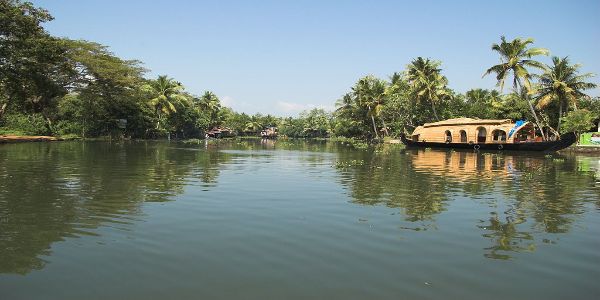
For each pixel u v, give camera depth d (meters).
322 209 10.27
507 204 11.37
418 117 63.88
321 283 5.70
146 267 6.17
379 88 69.56
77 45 48.09
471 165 23.16
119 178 15.12
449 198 12.13
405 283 5.76
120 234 7.80
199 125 84.56
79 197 11.21
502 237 8.07
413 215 9.78
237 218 9.19
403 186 14.41
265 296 5.27
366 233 8.14
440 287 5.66
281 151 37.31
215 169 19.17
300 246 7.27
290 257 6.70
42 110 51.22
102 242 7.29
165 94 67.88
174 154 28.81
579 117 42.75
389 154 33.47
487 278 6.00
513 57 40.91
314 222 8.94
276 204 10.81
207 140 67.88
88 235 7.69
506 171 20.03
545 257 6.95
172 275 5.89
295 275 5.96
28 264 6.21
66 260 6.39
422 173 18.67
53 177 14.95
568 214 10.20
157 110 67.81
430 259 6.73
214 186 13.73
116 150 31.16
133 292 5.32
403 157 29.72
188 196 11.74
